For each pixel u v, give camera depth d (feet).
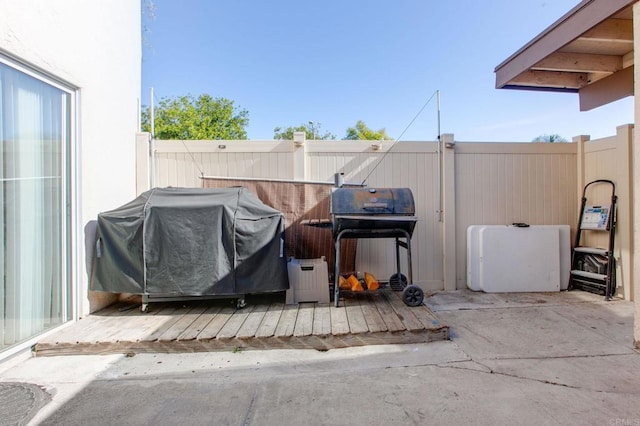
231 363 9.56
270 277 12.69
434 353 10.06
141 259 12.21
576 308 14.51
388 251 17.62
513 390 7.93
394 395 7.79
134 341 10.11
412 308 12.90
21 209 9.97
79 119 12.32
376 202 13.12
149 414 7.15
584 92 17.08
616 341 10.84
